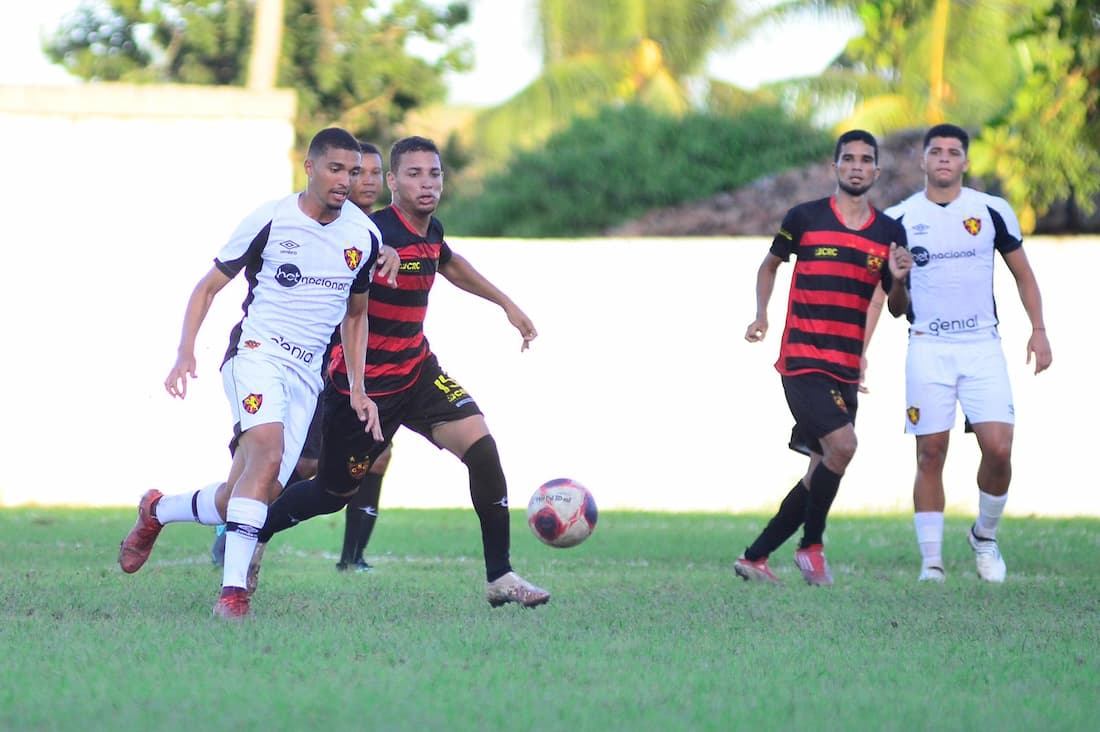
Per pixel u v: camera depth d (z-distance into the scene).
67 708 14.42
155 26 101.12
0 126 52.78
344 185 21.16
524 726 13.84
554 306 55.28
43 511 48.56
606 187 86.19
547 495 26.41
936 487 31.06
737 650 18.89
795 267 28.97
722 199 85.38
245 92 53.50
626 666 17.45
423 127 105.56
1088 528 45.91
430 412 23.28
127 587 25.50
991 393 30.33
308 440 27.50
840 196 28.77
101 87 53.03
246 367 21.45
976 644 19.89
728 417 55.06
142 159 53.16
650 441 55.25
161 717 14.02
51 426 52.59
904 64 92.38
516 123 101.00
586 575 30.47
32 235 52.84
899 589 27.62
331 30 99.12
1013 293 54.16
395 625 20.78
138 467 52.66
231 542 21.27
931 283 30.52
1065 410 53.88
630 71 101.75
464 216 87.75
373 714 14.30
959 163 30.27
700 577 30.16
